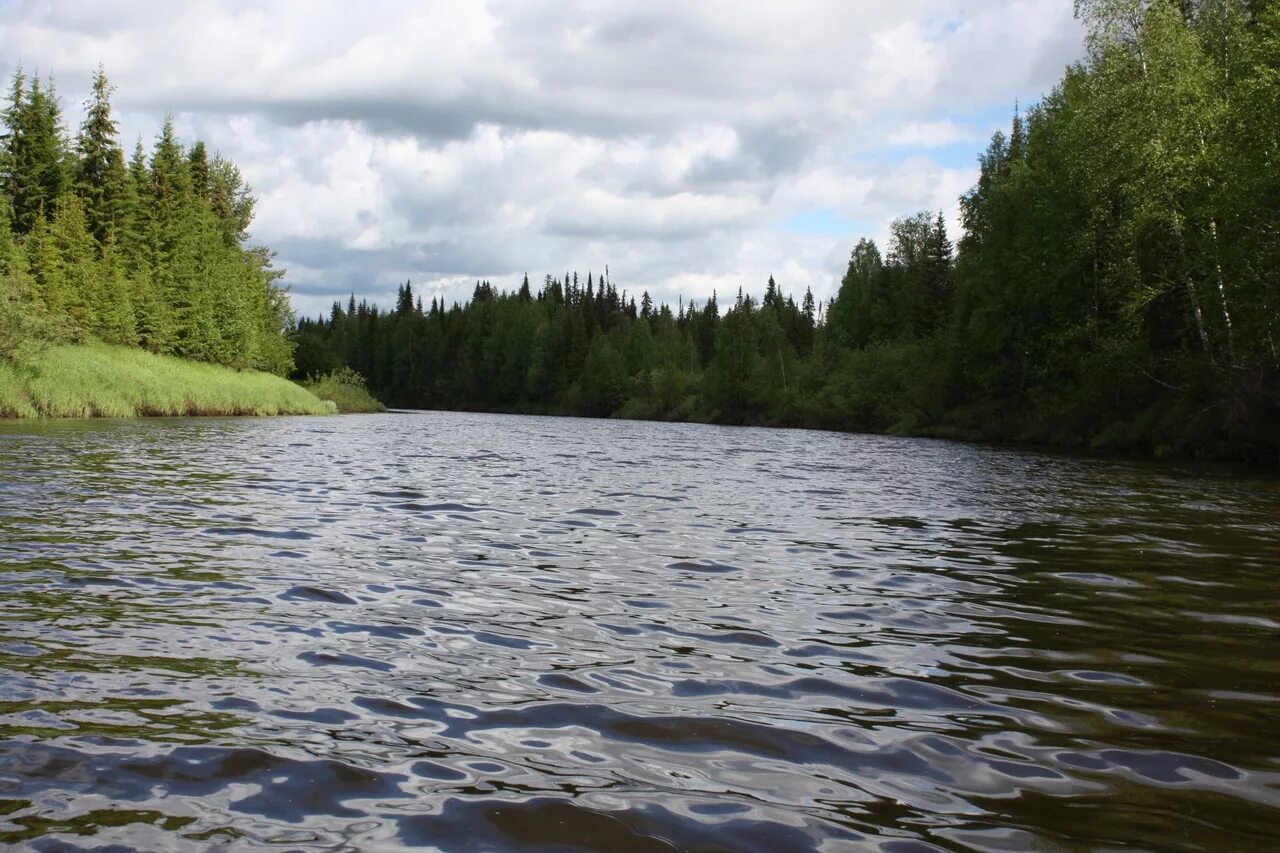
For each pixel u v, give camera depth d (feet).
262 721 13.10
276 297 224.12
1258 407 81.10
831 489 51.29
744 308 259.60
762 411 237.45
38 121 161.68
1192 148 91.71
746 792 11.00
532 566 25.63
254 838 9.56
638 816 10.29
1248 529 36.27
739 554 28.45
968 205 184.14
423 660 16.39
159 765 11.40
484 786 11.04
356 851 9.34
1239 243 82.79
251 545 27.71
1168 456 90.38
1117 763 12.03
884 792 11.05
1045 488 53.88
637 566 26.02
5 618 18.24
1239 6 98.78
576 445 99.04
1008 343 134.41
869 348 204.54
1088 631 19.26
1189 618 20.51
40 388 107.96
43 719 12.82
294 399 181.78
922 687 15.25
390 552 27.25
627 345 356.18
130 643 16.83
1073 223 114.21
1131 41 100.48
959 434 145.69
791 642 18.11
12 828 9.59
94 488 40.93
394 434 112.68
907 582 24.41
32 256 140.56
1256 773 11.72
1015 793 11.06
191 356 177.58
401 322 447.83
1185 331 101.09
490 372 389.39
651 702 14.30
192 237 182.91
